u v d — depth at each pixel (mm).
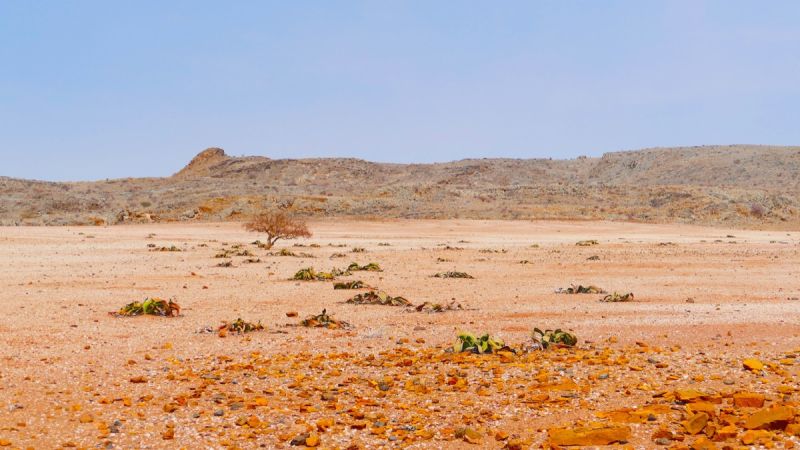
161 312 17078
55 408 8430
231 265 33781
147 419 8117
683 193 112500
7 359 11375
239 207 99250
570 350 12312
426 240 62844
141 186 161000
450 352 12078
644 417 8039
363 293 20531
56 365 10938
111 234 64125
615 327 15211
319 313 17641
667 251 46562
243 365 10906
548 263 36750
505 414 8359
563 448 7145
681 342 13203
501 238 66812
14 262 34406
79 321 15938
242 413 8430
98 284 24625
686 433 7531
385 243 56938
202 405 8742
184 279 26938
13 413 8211
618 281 27203
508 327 15273
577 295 22234
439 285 25500
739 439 7223
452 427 7895
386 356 11898
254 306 19109
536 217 98188
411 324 15797
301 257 40969
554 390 9367
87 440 7344
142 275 28391
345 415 8359
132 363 11086
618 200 115000
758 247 51250
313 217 96000
